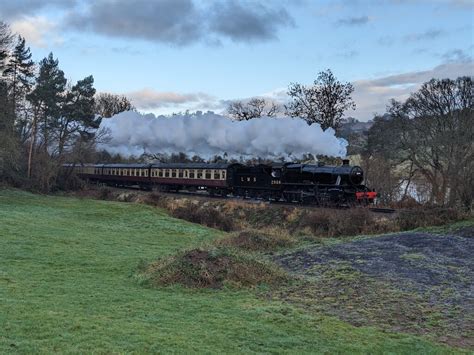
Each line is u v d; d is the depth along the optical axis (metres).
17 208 30.59
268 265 13.42
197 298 10.70
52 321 7.95
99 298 10.15
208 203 37.22
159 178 47.84
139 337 7.36
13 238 17.67
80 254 15.96
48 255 15.30
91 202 38.16
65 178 51.19
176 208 35.56
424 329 8.82
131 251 17.64
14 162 41.69
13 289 10.41
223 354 6.89
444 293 10.97
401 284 11.74
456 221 23.52
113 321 8.26
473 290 11.21
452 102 41.28
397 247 16.03
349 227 26.00
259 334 8.04
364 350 7.53
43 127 49.97
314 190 32.81
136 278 12.66
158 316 8.89
